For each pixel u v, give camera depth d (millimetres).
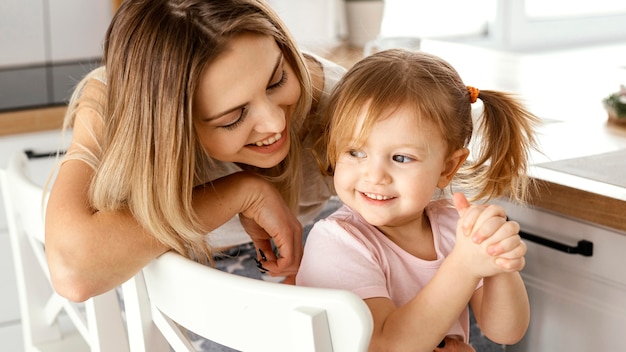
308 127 1257
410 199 1034
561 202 1271
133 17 1041
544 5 3000
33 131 2000
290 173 1248
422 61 1087
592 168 1327
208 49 996
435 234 1133
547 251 1375
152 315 1025
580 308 1342
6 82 2242
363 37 2473
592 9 3078
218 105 1020
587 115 1674
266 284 813
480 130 1211
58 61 2465
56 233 1029
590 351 1340
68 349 1414
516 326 1060
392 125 1015
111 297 1121
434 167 1050
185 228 1033
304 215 1406
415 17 2859
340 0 2590
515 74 2098
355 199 1062
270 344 823
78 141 1159
